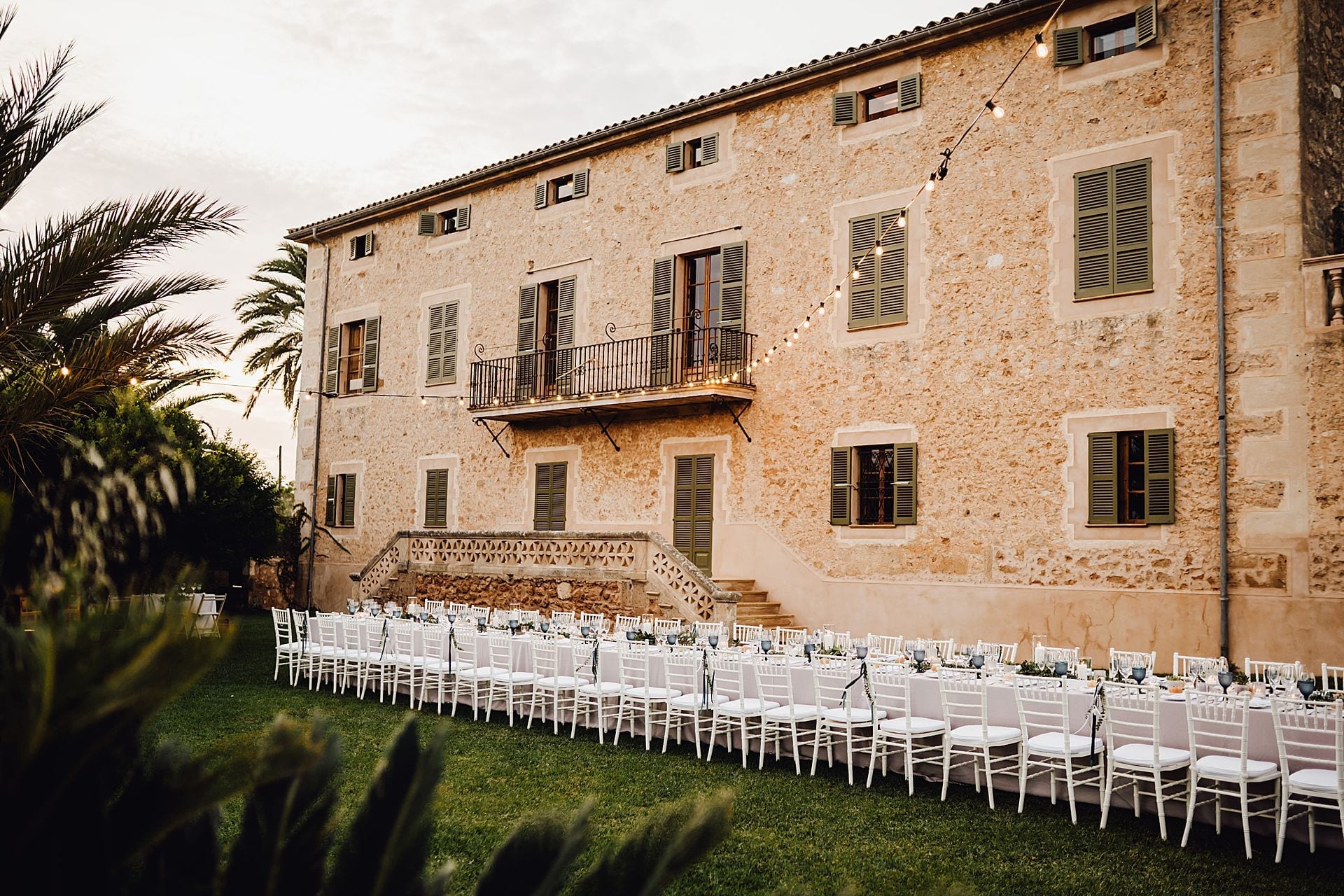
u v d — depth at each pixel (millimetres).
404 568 18328
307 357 22688
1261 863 5438
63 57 6492
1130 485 11945
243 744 993
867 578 13648
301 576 22094
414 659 10758
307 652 12172
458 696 10703
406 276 20688
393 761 1235
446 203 20062
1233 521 11008
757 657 8672
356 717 9953
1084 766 6684
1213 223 11391
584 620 13000
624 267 16781
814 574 14172
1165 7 11781
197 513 16391
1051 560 12203
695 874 5234
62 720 769
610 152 17156
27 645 795
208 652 810
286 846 1205
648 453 16297
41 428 7082
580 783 7215
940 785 7242
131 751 973
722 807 1166
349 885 1169
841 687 7820
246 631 18609
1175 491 11422
